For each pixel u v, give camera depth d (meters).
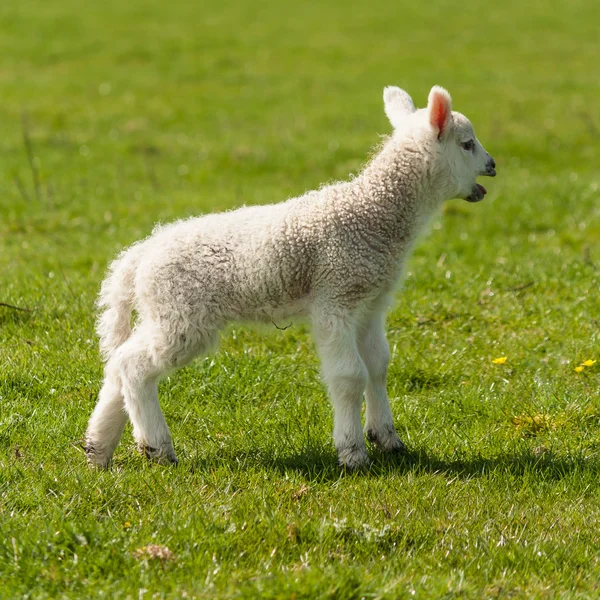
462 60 68.19
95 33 75.12
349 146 45.03
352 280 14.46
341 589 10.70
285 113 53.19
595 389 17.91
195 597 10.50
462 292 23.05
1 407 16.53
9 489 13.20
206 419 16.70
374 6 89.56
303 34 77.12
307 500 13.35
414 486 13.89
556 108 54.22
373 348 15.59
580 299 22.12
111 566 11.19
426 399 17.83
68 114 52.28
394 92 17.06
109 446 14.71
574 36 77.12
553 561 11.95
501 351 19.80
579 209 34.16
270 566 11.33
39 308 20.98
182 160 43.72
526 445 15.68
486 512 13.25
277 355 19.38
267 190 38.06
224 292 14.44
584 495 13.99
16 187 37.09
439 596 10.80
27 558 11.23
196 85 60.62
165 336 14.30
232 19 82.62
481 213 33.91
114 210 33.91
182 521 12.16
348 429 14.71
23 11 82.19
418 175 15.12
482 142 46.88
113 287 15.12
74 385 17.61
